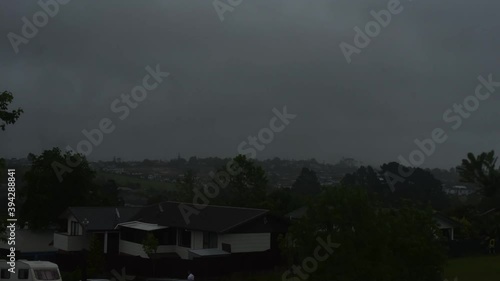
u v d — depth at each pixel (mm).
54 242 40750
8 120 19016
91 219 38844
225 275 31562
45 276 27297
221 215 34938
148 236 33781
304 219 19109
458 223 42438
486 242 39719
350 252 18109
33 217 43250
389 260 18688
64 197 43906
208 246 33688
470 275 30297
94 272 34031
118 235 39125
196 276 31016
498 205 27391
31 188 43250
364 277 18141
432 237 20375
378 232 18469
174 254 35781
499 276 29797
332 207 18781
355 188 19219
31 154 43781
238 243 32625
